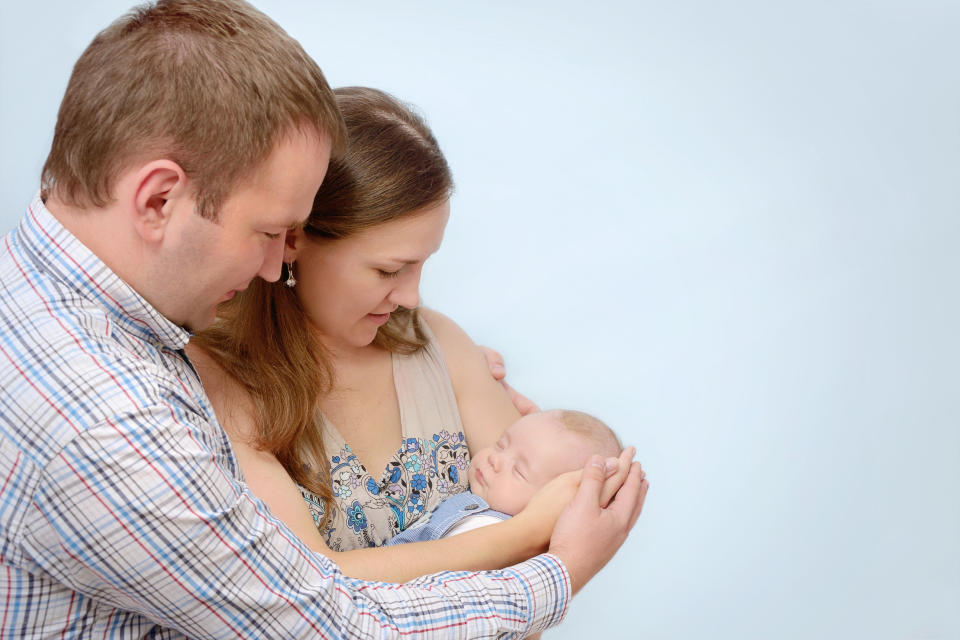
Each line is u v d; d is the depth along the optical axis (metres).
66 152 1.13
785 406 3.20
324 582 1.22
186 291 1.20
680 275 3.49
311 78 1.18
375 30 4.29
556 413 2.05
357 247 1.56
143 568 1.09
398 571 1.54
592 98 4.19
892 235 3.78
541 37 4.45
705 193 3.86
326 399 1.78
